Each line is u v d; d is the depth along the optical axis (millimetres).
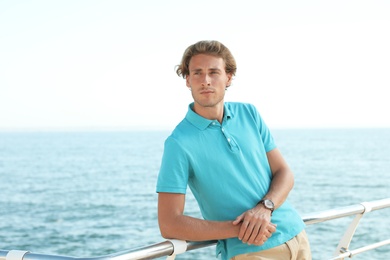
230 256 2287
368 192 49500
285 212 2385
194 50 2340
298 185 56062
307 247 2424
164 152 2279
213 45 2336
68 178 69750
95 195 51469
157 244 2055
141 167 85938
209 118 2363
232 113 2457
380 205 2738
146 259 1995
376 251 20094
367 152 116875
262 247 2258
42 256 1835
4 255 1865
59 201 47781
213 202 2301
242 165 2344
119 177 69562
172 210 2197
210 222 2172
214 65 2309
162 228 2203
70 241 29500
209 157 2287
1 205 46125
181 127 2332
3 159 112625
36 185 62188
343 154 109812
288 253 2309
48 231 32938
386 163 85625
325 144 163625
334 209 2584
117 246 27750
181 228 2148
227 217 2293
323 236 24812
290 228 2346
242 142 2396
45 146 179625
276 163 2520
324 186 54844
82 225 34719
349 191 50406
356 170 73625
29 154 131250
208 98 2305
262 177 2400
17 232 33031
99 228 33312
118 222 35438
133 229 32625
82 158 112188
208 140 2309
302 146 149500
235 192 2305
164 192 2223
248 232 2170
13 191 56719
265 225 2189
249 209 2283
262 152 2467
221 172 2297
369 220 28625
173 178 2221
